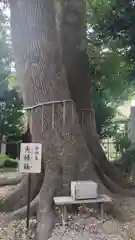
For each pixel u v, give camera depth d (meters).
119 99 10.66
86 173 4.47
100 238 3.56
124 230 3.80
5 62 10.98
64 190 4.25
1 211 4.81
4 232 3.91
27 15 4.88
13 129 12.65
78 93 6.89
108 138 10.61
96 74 9.27
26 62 4.84
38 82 4.73
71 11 7.01
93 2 8.80
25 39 4.84
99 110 9.97
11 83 11.44
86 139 6.48
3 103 12.14
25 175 5.11
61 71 4.90
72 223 3.85
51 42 4.86
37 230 3.80
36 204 4.43
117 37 8.64
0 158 12.47
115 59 9.27
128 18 8.16
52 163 4.43
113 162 9.52
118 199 5.12
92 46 8.95
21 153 3.80
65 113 4.64
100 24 8.70
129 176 8.82
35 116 4.70
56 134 4.52
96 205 4.10
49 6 5.03
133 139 11.57
